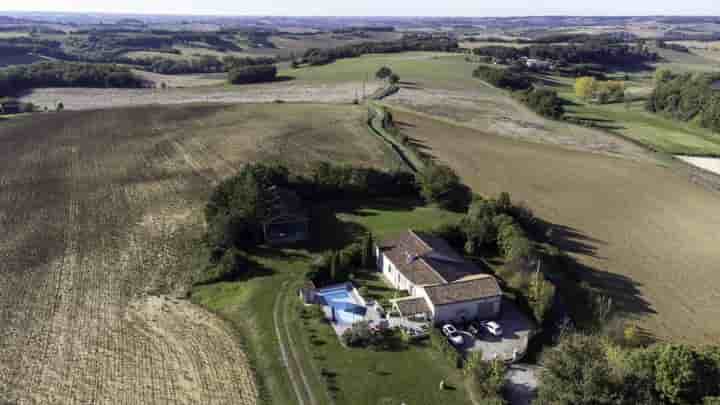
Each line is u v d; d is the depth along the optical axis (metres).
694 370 38.50
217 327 49.72
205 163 96.19
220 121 126.50
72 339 47.53
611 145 120.75
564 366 38.31
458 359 44.47
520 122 137.88
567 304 55.34
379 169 94.81
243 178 72.69
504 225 65.25
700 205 85.50
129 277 58.56
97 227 70.31
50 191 82.44
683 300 57.00
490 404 39.50
